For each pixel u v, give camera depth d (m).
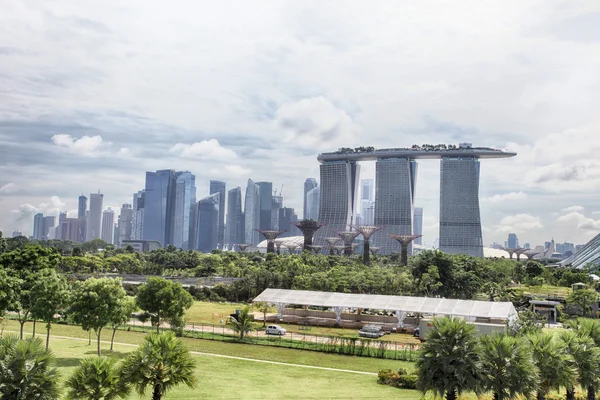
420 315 117.44
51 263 136.75
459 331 44.38
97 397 40.97
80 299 68.88
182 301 87.12
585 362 49.66
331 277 151.88
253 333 98.75
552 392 57.31
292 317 122.38
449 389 43.34
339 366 72.12
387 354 79.12
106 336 89.00
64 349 75.50
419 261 157.50
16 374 36.62
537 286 185.50
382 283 146.50
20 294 75.50
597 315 139.88
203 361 72.06
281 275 153.75
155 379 42.16
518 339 46.47
